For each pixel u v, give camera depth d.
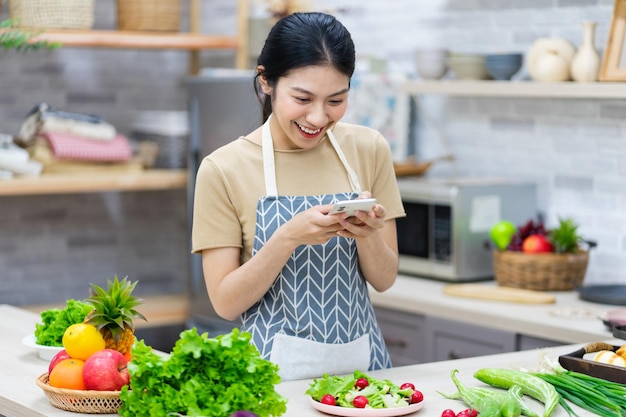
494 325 3.63
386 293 4.05
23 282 5.32
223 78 4.66
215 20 5.67
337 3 5.24
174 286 5.77
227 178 2.59
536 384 2.28
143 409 2.01
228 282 2.52
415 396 2.21
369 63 4.78
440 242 4.20
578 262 3.94
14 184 4.61
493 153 4.53
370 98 4.59
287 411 2.18
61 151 4.75
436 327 3.88
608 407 2.21
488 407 2.15
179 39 5.00
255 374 2.00
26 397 2.34
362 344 2.63
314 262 2.59
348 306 2.62
